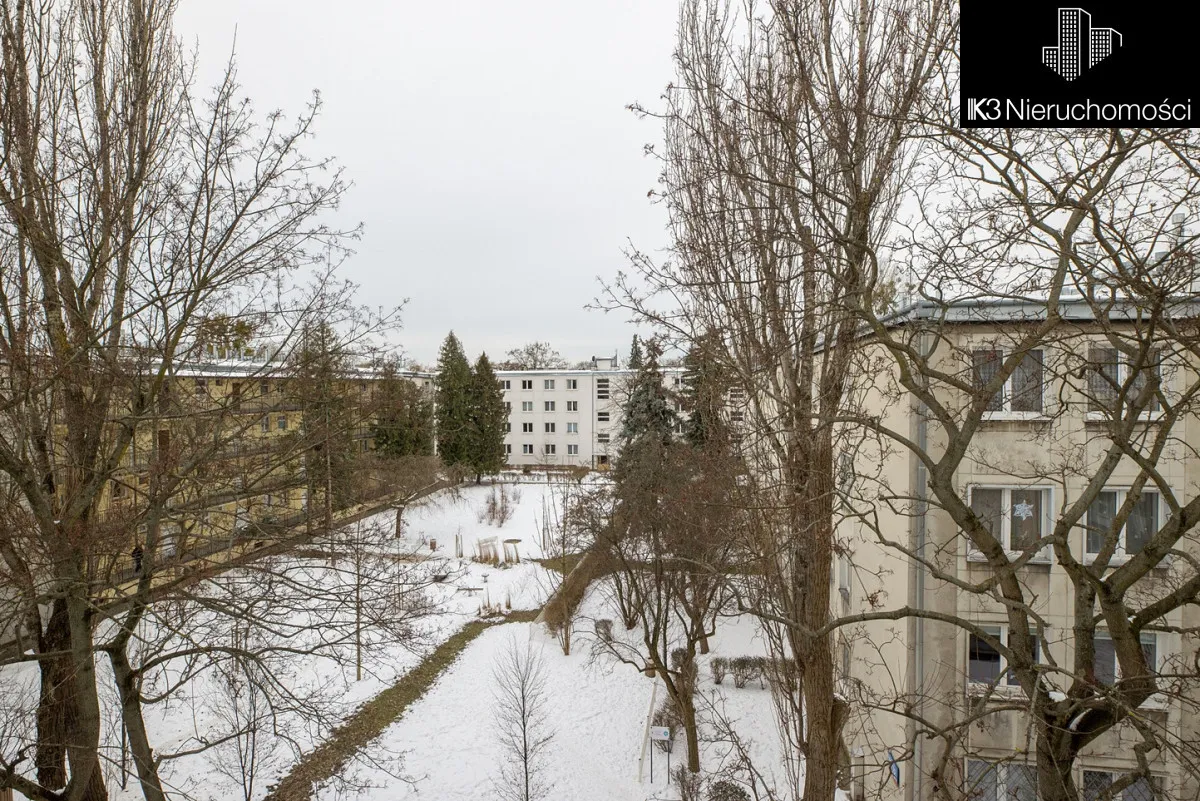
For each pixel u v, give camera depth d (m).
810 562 8.11
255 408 9.62
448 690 17.89
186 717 15.09
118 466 8.44
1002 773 9.48
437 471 36.03
